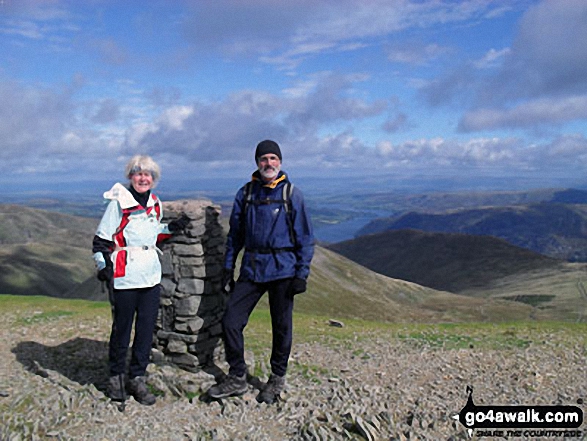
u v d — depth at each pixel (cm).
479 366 489
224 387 321
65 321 651
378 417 311
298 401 327
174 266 365
